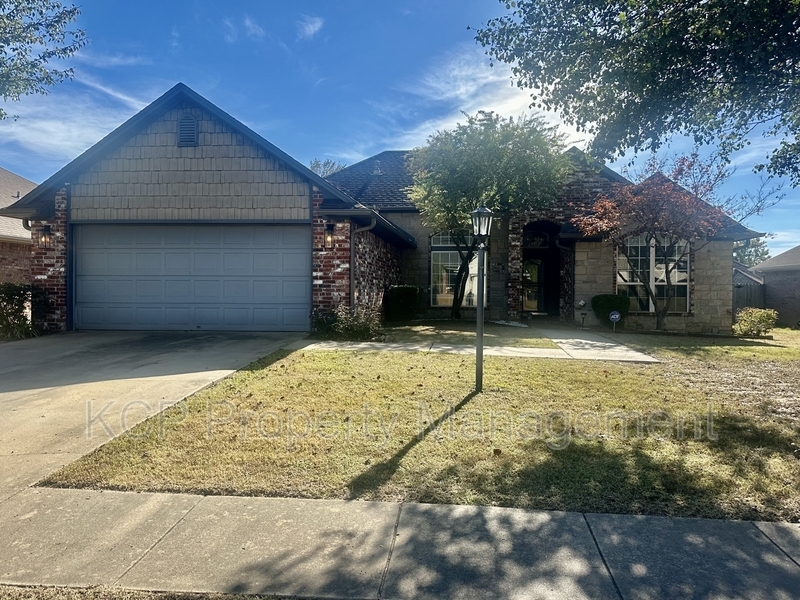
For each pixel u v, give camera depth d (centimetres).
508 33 635
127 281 1090
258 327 1079
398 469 358
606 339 1098
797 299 1953
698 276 1439
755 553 261
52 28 1054
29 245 1557
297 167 1034
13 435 426
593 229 1295
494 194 1323
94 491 326
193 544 267
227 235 1078
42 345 896
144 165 1068
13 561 251
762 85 561
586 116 680
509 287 1504
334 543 268
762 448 407
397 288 1410
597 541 271
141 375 646
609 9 574
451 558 255
